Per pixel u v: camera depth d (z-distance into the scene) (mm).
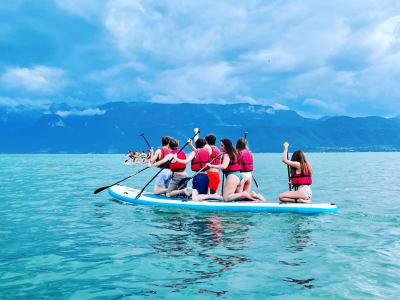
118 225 5645
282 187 11828
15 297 2867
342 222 5891
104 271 3471
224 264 3660
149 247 4324
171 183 8047
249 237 4828
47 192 10320
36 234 5023
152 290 2994
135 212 6887
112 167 29172
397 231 5184
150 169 25578
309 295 2881
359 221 5961
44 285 3121
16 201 8406
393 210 7066
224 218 6250
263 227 5488
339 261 3750
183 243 4512
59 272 3447
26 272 3457
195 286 3078
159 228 5414
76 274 3391
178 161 7621
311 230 5266
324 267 3562
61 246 4383
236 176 7258
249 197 7266
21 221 5977
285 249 4227
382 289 3000
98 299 2818
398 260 3785
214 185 7785
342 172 21531
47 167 29156
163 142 8188
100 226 5562
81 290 3008
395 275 3332
